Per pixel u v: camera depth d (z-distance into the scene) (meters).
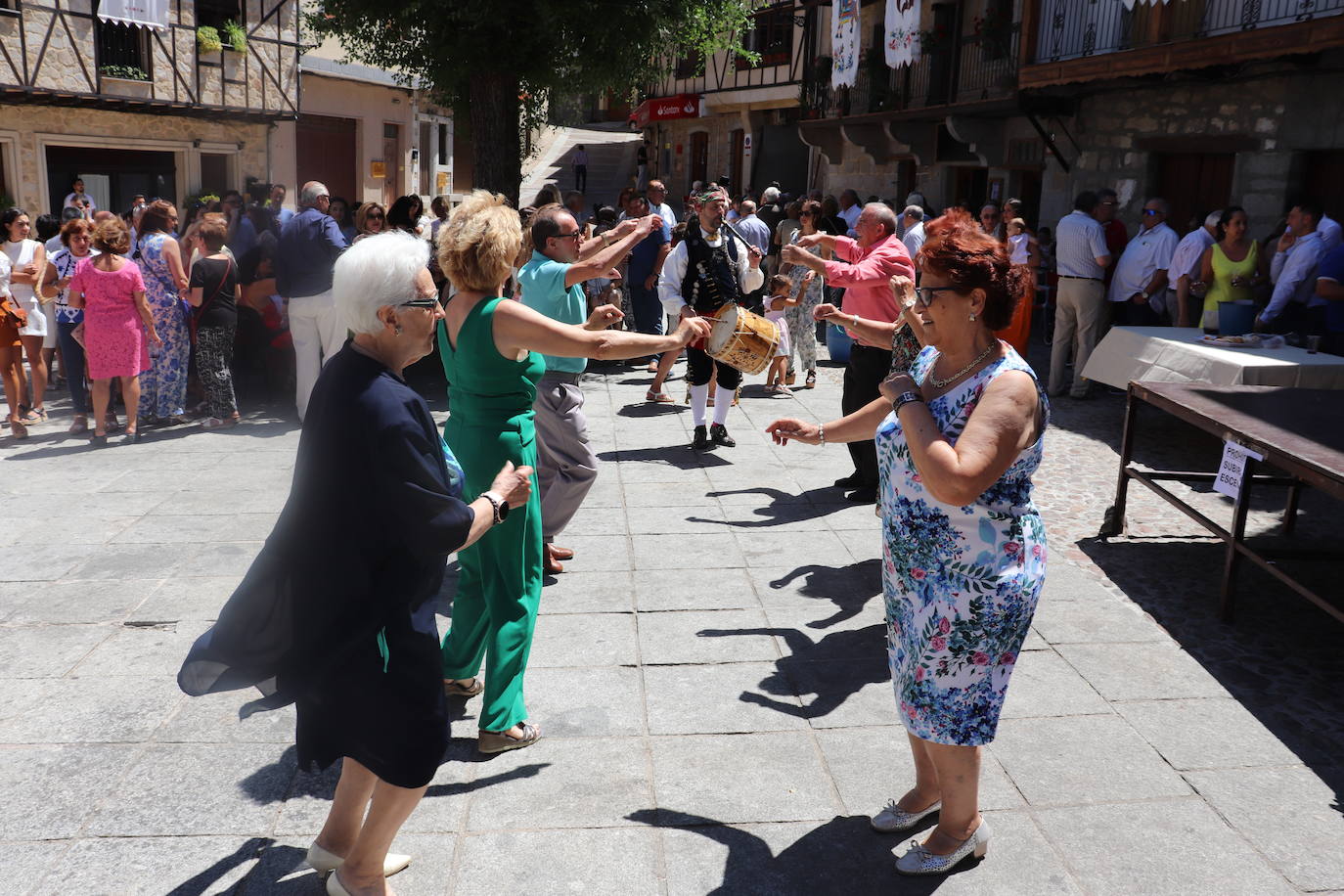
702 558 5.39
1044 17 13.31
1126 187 13.05
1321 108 10.25
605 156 37.06
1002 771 3.45
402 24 11.04
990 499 2.60
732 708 3.84
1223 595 4.73
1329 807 3.26
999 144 16.58
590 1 10.56
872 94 19.73
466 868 2.91
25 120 17.09
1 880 2.83
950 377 2.60
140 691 3.94
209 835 3.05
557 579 5.08
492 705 3.47
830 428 3.20
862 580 5.11
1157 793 3.33
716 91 29.36
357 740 2.46
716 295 7.59
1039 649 4.40
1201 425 4.97
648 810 3.20
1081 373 9.62
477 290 3.35
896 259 5.60
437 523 2.38
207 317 8.17
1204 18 11.24
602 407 9.19
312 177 23.47
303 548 2.39
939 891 2.85
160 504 6.25
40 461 7.26
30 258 8.60
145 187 19.50
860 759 3.51
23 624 4.52
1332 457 4.12
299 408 8.47
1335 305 8.24
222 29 20.02
